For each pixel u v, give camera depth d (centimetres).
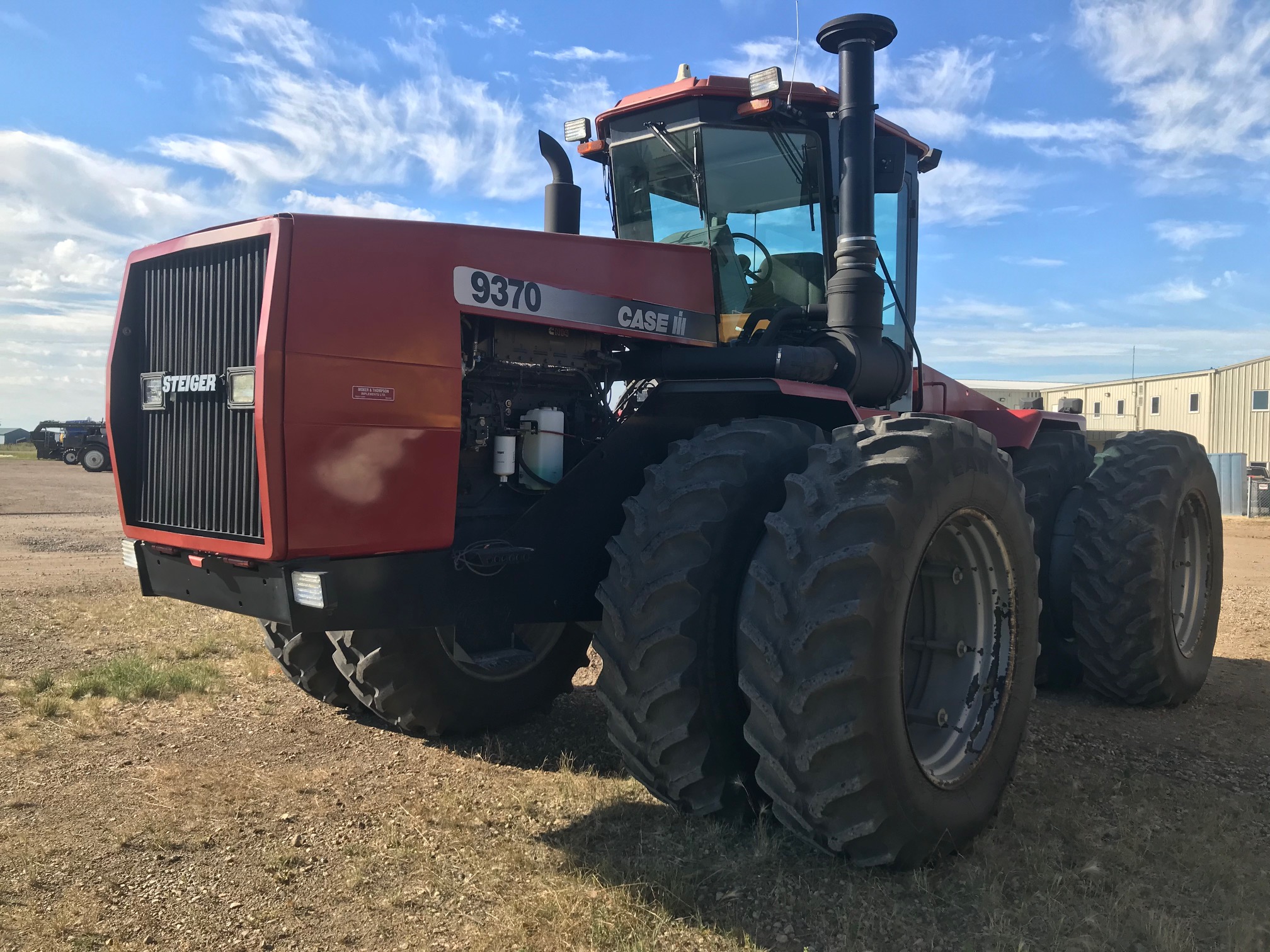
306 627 263
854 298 363
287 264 258
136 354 320
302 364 258
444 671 385
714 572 282
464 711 394
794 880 262
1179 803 327
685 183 411
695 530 280
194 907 247
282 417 255
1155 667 450
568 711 448
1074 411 591
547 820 307
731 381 329
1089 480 487
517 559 306
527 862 273
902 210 468
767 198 404
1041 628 491
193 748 377
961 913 247
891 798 259
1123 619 450
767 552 274
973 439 301
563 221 413
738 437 307
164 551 307
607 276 335
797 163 401
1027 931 236
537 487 329
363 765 362
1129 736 413
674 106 404
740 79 386
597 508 328
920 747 299
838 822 258
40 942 228
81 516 1429
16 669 483
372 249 273
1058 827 304
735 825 294
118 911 245
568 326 321
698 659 279
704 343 371
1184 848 283
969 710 311
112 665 475
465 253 294
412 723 386
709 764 284
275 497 255
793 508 275
